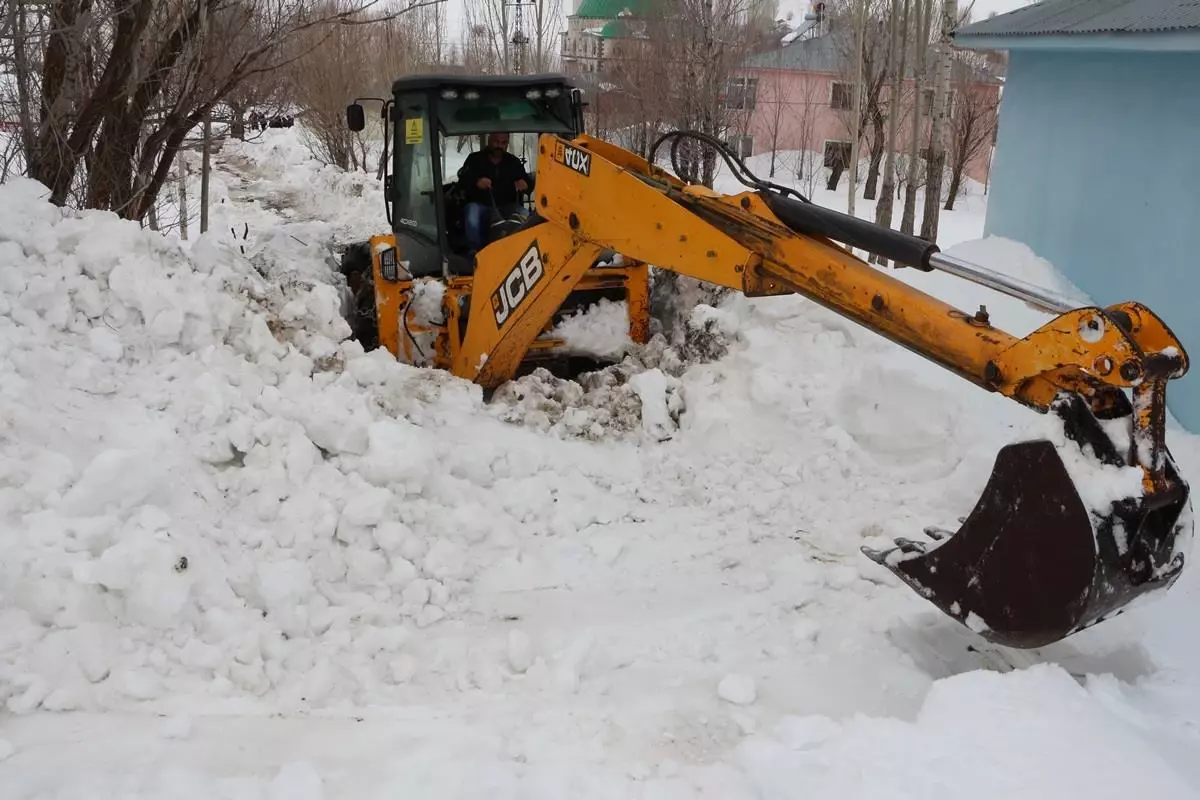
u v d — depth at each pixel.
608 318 6.91
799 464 5.61
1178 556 3.21
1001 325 6.56
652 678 3.66
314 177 22.72
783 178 25.17
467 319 6.65
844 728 3.14
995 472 3.37
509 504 4.91
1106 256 7.13
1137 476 3.07
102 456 3.80
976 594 3.46
